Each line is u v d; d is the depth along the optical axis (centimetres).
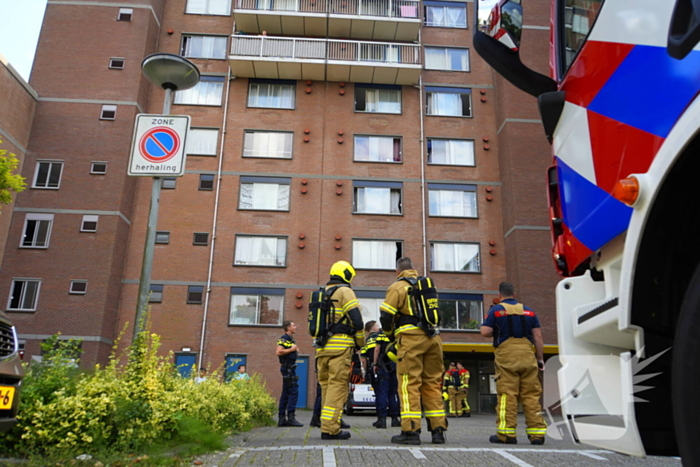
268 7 2978
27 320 2327
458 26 3067
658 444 215
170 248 2569
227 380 1085
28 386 548
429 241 2702
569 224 287
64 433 520
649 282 207
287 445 618
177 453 527
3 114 2341
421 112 2869
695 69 189
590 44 273
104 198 2489
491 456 512
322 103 2847
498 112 2877
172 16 2942
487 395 2625
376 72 2834
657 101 213
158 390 600
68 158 2528
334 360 686
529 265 2555
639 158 224
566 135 293
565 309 275
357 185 2744
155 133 690
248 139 2766
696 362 183
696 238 201
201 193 2656
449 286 2650
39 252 2405
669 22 211
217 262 2575
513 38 323
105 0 2769
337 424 680
